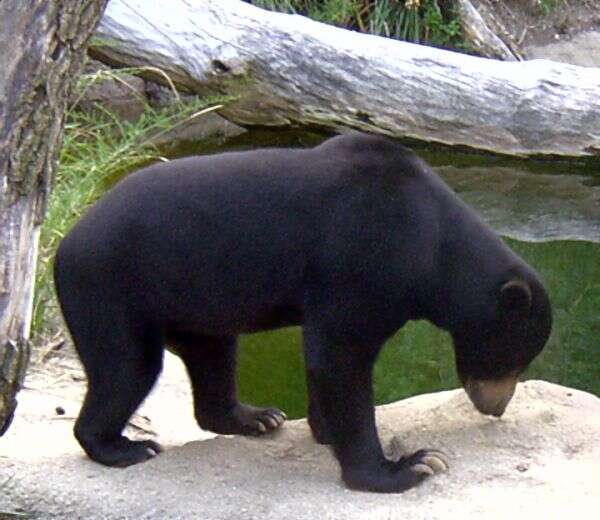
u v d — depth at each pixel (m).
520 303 8.44
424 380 11.67
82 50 7.64
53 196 12.29
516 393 9.69
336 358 8.22
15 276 7.60
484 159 18.12
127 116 18.50
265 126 18.48
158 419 9.90
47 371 10.91
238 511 8.01
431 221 8.30
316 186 8.22
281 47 17.83
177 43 17.72
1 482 8.41
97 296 8.27
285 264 8.23
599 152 17.77
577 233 15.91
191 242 8.22
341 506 8.02
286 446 9.15
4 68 7.33
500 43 20.66
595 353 12.34
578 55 22.00
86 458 8.74
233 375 9.34
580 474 8.46
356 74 17.83
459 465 8.54
